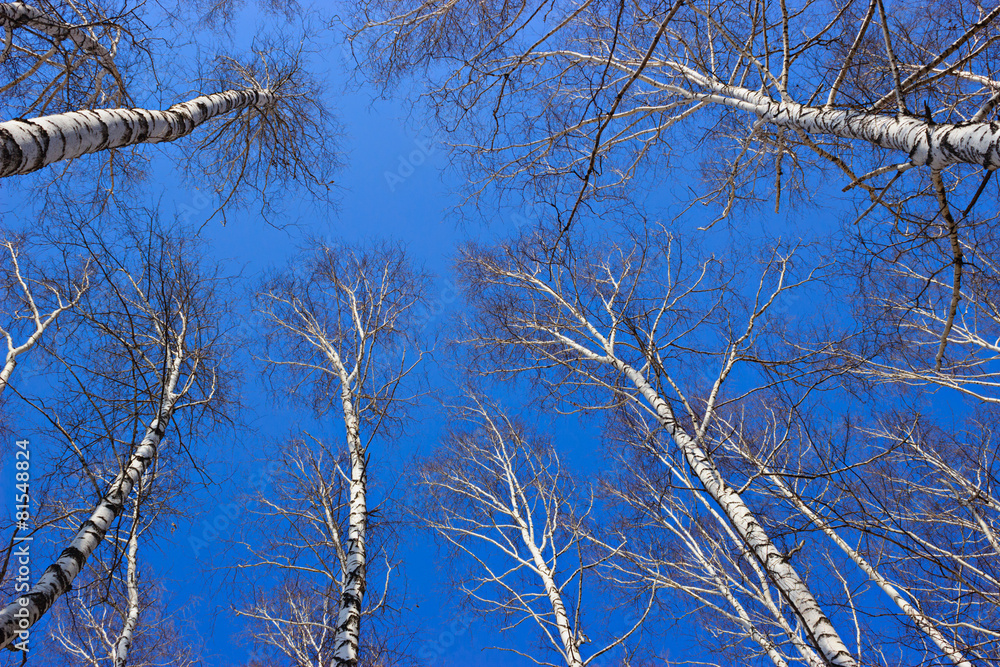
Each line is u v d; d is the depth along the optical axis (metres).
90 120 3.58
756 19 4.27
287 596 8.80
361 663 7.23
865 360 5.27
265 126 6.98
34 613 3.79
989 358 6.27
